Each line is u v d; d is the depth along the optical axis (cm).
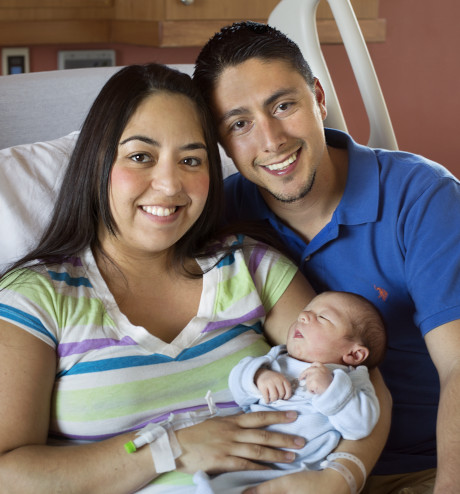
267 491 143
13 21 337
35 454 138
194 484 144
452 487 138
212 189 170
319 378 150
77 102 225
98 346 151
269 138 166
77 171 158
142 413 152
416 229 167
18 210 181
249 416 152
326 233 177
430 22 430
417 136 447
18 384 141
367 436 154
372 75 226
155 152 154
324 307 163
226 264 172
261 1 329
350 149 181
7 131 215
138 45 355
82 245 159
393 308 175
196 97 161
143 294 164
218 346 164
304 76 170
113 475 140
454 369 152
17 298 147
